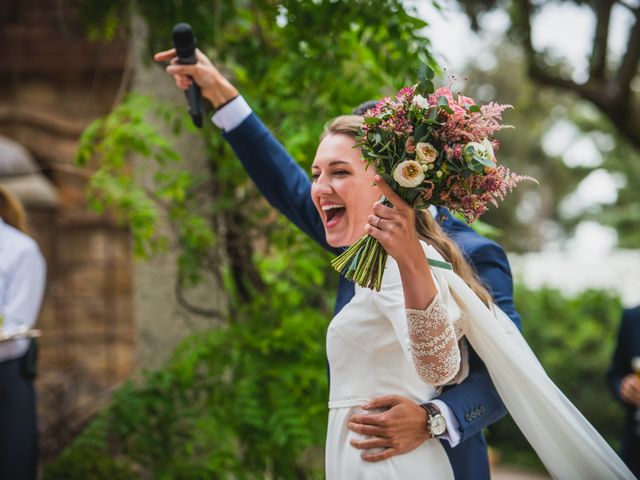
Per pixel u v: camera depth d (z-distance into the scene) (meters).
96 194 3.75
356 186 1.99
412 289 1.74
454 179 1.77
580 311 9.63
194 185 3.58
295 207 2.51
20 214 3.62
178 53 2.46
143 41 3.76
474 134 1.77
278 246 3.55
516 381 1.92
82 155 3.54
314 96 3.32
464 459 1.99
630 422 4.16
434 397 1.96
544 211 24.52
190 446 3.26
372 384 1.95
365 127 1.82
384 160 1.78
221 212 3.60
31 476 3.36
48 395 5.45
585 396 9.27
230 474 3.60
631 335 4.36
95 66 6.60
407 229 1.73
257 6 3.38
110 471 3.51
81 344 6.74
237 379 3.37
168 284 3.75
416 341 1.76
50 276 6.71
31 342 3.42
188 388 3.29
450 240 2.06
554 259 12.15
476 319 1.90
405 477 1.88
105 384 6.57
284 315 3.49
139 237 3.46
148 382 3.34
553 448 1.93
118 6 3.68
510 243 19.25
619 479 1.91
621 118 7.80
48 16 6.61
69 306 6.74
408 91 1.81
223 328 3.62
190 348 3.49
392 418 1.86
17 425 3.32
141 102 3.42
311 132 3.18
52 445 4.46
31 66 6.60
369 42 3.15
